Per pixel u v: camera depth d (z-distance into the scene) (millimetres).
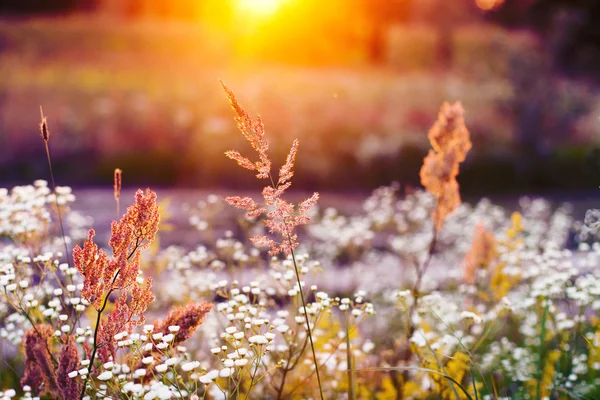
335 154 15508
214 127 16094
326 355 3596
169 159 15164
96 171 15203
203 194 13312
